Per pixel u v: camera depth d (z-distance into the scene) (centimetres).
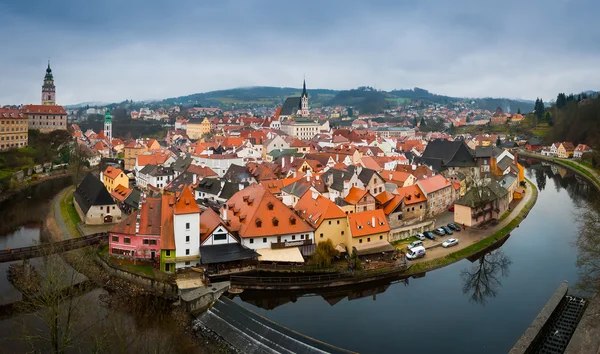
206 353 7500
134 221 10650
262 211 10812
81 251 11100
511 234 13725
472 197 13925
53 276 7756
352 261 10438
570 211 16550
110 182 17738
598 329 7312
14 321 8250
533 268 11069
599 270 9794
